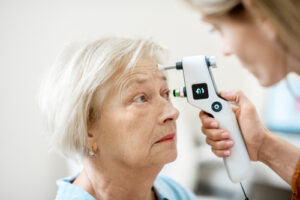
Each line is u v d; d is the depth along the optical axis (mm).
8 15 1598
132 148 714
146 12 2197
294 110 1896
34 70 1690
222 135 777
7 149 1620
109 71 708
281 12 469
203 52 2459
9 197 1638
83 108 718
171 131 747
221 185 1767
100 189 787
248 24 530
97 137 743
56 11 1765
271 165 862
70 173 1688
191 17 2395
